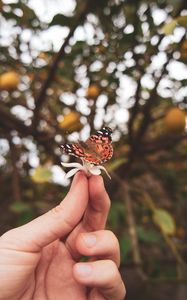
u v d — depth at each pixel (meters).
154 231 0.43
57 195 0.47
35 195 0.48
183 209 0.51
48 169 0.35
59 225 0.20
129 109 0.43
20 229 0.20
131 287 0.51
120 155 0.44
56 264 0.22
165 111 0.44
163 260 0.44
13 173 0.46
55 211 0.20
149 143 0.42
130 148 0.40
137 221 0.46
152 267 0.43
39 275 0.22
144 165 0.47
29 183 0.50
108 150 0.18
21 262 0.20
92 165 0.19
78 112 0.43
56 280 0.22
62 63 0.41
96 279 0.19
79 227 0.22
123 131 0.47
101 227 0.21
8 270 0.20
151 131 0.50
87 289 0.22
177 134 0.41
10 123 0.41
